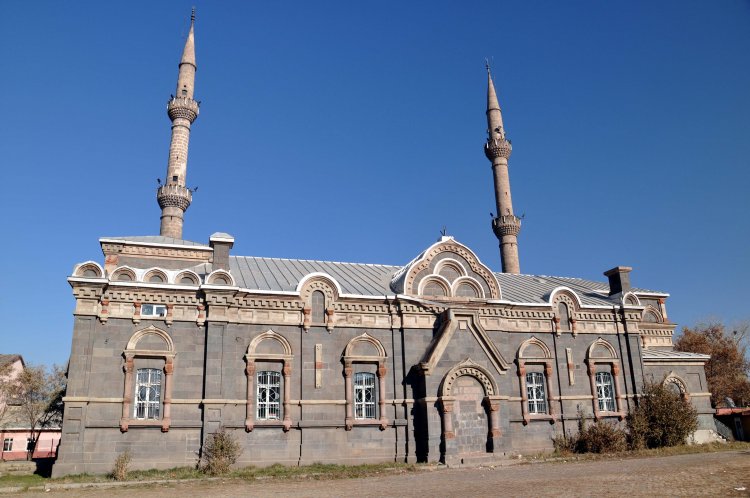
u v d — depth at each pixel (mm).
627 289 47969
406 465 33312
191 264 40406
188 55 67812
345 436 34719
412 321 37938
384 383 36188
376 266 45781
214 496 22844
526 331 41250
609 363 42938
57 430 69562
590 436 37875
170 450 31516
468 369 36469
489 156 77250
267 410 33906
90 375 31312
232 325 34219
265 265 41750
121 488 25984
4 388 69250
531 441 39125
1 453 63562
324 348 35750
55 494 24359
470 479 26344
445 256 40969
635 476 24906
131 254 39688
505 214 73500
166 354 32625
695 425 41188
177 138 64312
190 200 63406
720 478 23344
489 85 80625
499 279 48750
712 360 77062
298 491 23828
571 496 19844
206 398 32375
